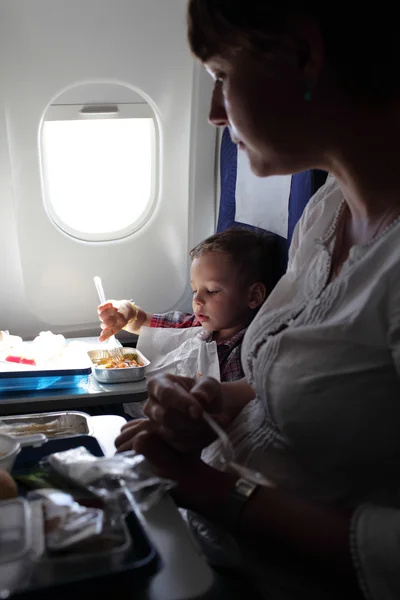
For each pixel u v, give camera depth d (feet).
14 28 5.98
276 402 3.00
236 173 6.72
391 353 2.56
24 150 6.45
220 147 6.98
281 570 2.73
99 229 7.12
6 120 6.27
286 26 2.55
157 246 7.32
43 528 2.33
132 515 2.64
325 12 2.53
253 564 2.82
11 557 2.10
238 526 2.68
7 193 6.50
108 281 7.27
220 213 7.18
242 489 2.73
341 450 2.77
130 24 6.29
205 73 6.73
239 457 3.31
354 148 2.83
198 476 2.87
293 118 2.74
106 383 5.43
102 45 6.28
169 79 6.64
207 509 2.77
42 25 6.05
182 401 2.91
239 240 6.36
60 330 7.25
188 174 7.16
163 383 3.08
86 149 6.85
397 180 2.92
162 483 2.72
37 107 6.32
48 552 2.23
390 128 2.78
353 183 3.00
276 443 3.15
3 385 5.17
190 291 7.61
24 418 3.87
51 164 6.75
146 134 6.95
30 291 6.97
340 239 3.36
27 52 6.10
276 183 5.85
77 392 5.20
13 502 2.41
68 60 6.24
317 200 3.90
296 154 2.87
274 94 2.69
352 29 2.54
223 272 6.33
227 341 6.46
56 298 7.10
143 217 7.22
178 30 6.45
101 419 4.08
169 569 2.41
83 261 7.09
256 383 3.27
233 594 2.75
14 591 2.10
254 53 2.63
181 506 2.95
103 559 2.24
